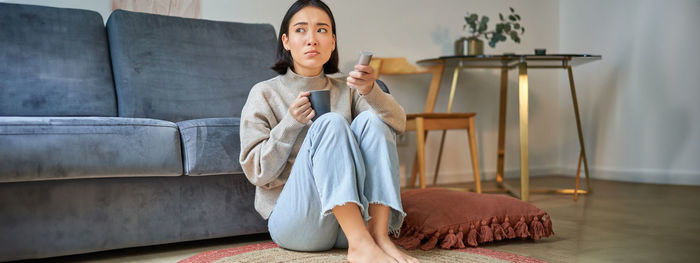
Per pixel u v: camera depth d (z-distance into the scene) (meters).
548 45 4.41
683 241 1.91
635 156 3.96
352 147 1.38
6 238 1.50
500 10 4.14
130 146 1.58
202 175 1.75
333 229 1.53
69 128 1.51
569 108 4.42
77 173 1.52
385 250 1.36
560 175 4.43
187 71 2.24
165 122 1.69
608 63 4.14
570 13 4.39
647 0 3.87
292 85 1.64
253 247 1.72
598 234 2.04
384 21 3.61
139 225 1.67
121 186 1.65
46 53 2.06
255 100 1.60
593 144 4.25
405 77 3.72
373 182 1.40
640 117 3.93
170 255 1.70
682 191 3.35
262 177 1.52
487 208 1.84
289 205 1.49
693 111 3.65
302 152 1.44
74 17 2.18
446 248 1.73
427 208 1.79
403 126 1.59
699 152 3.65
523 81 3.10
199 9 2.94
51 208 1.56
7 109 1.93
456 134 3.95
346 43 3.45
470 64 3.59
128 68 2.14
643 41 3.90
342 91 1.70
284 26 1.63
